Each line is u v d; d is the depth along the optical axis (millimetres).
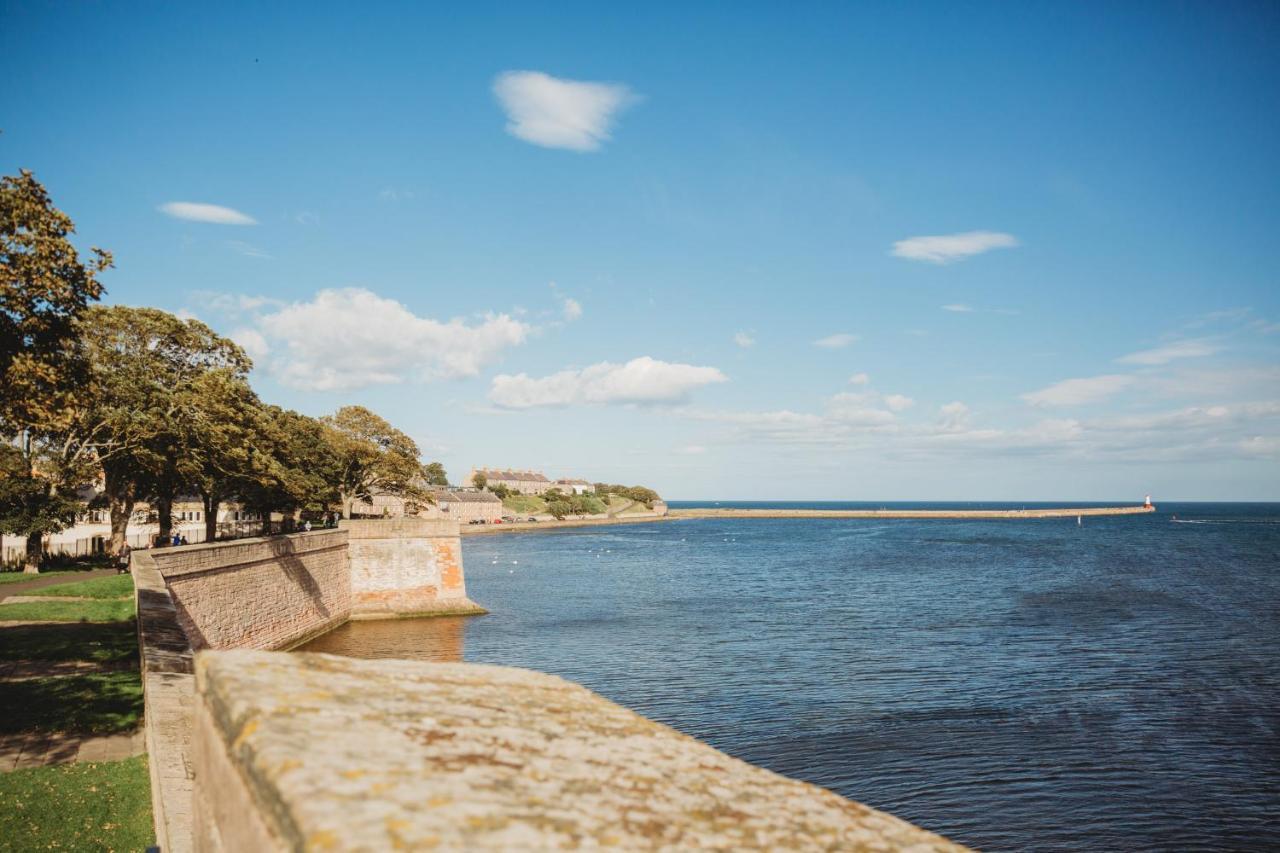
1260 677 36812
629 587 72562
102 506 53719
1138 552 107625
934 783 25000
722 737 29219
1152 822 22469
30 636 27000
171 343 46812
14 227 18766
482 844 2719
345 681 4688
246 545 37125
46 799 13633
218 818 4105
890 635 47250
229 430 43094
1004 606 57562
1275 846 21203
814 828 3824
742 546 129875
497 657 42438
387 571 54656
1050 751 27484
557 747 4215
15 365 18578
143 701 19266
